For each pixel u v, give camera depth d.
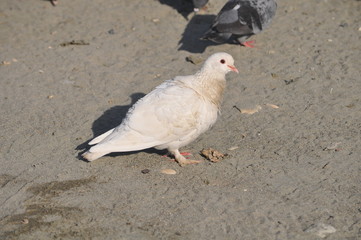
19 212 9.64
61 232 9.09
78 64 15.52
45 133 12.20
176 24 17.70
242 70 15.00
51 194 10.13
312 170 10.71
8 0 19.78
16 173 10.80
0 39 17.22
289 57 15.61
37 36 17.38
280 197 9.92
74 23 18.05
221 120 12.71
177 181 10.48
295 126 12.36
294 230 9.03
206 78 10.94
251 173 10.68
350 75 14.49
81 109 13.20
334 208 9.57
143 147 10.48
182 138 10.70
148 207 9.71
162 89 10.85
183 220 9.34
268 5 15.69
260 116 12.82
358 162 10.93
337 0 18.80
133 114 10.56
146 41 16.78
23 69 15.32
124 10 18.69
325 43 16.27
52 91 14.09
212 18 18.08
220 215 9.45
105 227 9.19
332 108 13.03
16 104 13.47
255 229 9.08
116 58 15.85
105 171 10.83
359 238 8.78
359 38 16.47
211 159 11.07
